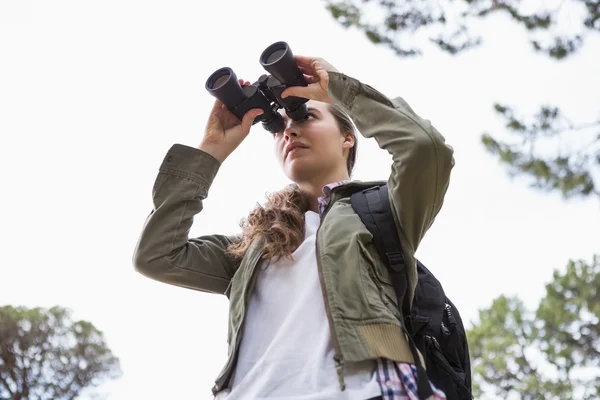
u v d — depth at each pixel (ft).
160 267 7.21
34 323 59.52
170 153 7.40
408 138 6.27
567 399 48.85
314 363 5.69
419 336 6.10
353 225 6.37
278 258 6.64
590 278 52.49
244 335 6.32
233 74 7.47
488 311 56.44
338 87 6.77
